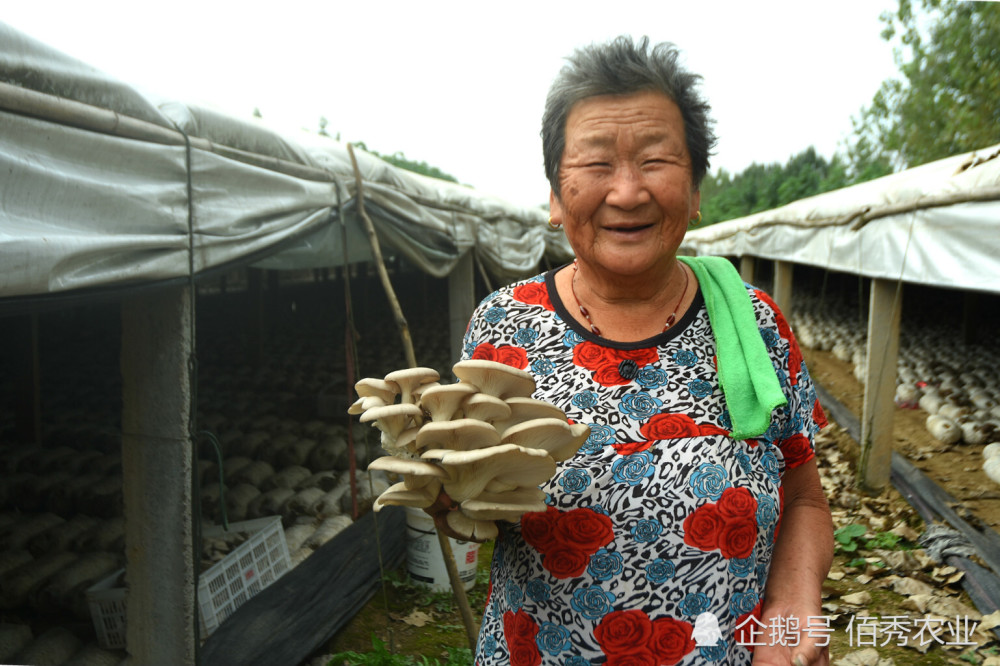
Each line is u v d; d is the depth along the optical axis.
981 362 9.59
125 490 3.22
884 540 5.22
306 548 5.16
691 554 1.20
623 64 1.19
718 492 1.21
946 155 19.00
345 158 4.71
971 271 4.37
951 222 4.61
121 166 2.61
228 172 3.28
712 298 1.32
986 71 17.56
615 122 1.19
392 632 4.27
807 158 52.69
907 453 7.05
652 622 1.20
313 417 8.40
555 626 1.24
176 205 2.90
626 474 1.22
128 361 3.15
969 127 18.03
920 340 12.24
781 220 10.35
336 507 5.77
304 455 6.66
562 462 1.25
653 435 1.24
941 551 4.86
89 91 2.45
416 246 6.11
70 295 2.36
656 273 1.27
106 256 2.47
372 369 11.40
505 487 1.14
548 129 1.29
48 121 2.26
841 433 8.02
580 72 1.22
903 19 19.11
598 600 1.21
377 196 5.10
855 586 4.66
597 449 1.24
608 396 1.27
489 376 1.14
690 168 1.25
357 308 18.72
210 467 6.19
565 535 1.22
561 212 1.32
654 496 1.21
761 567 1.26
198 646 3.16
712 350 1.30
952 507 5.49
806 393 1.38
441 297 20.11
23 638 3.78
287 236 3.89
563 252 12.23
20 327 6.69
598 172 1.20
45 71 2.25
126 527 3.25
